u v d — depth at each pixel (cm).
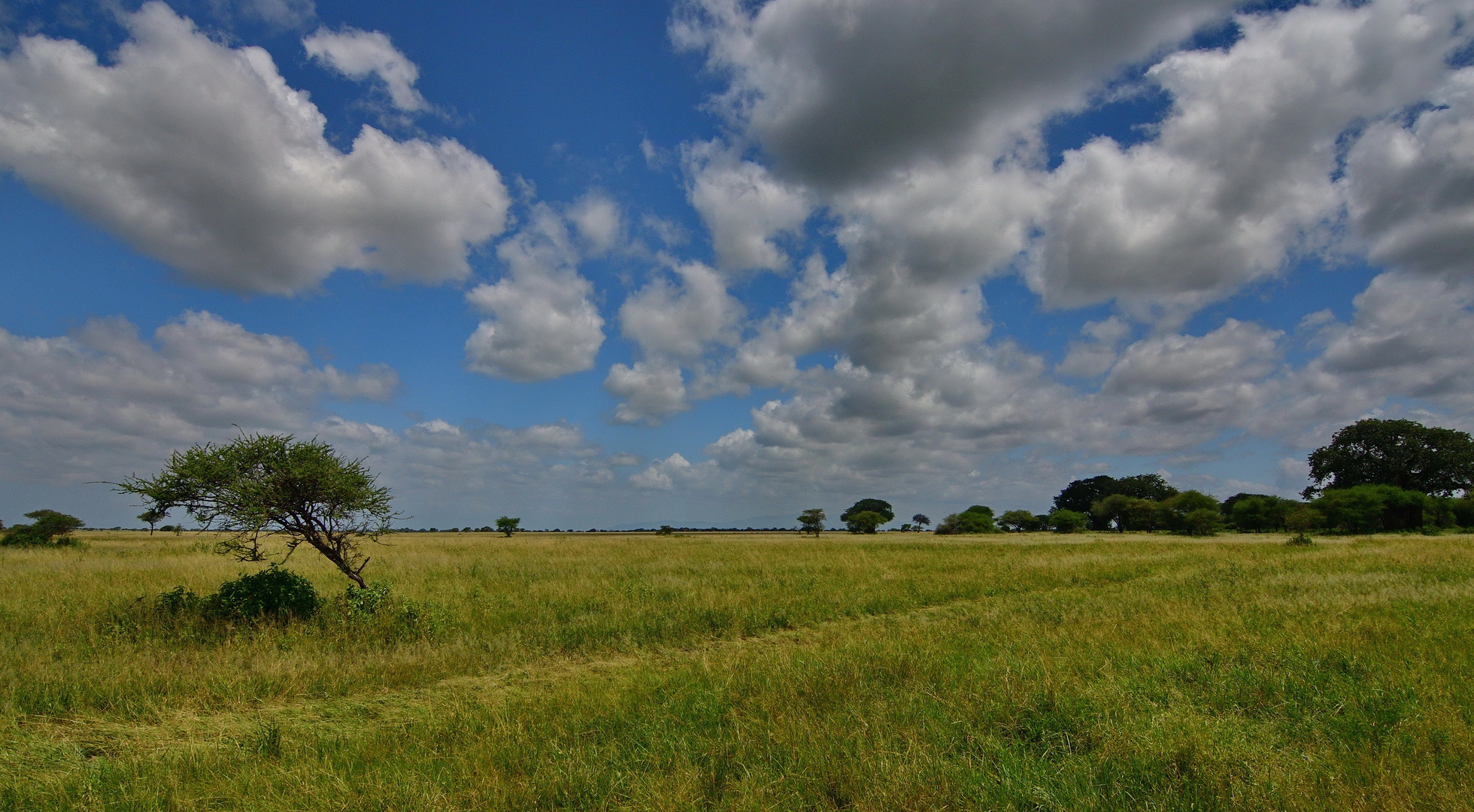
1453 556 2266
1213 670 700
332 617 1032
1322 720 537
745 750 495
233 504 1102
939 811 390
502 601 1327
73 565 1780
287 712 666
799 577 1867
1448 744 467
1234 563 2214
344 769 490
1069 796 409
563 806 423
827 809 404
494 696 717
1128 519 8700
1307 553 2750
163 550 2609
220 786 462
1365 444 7344
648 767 473
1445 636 817
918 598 1450
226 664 787
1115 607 1216
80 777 477
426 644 916
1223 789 408
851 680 668
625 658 916
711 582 1736
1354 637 822
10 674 693
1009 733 534
